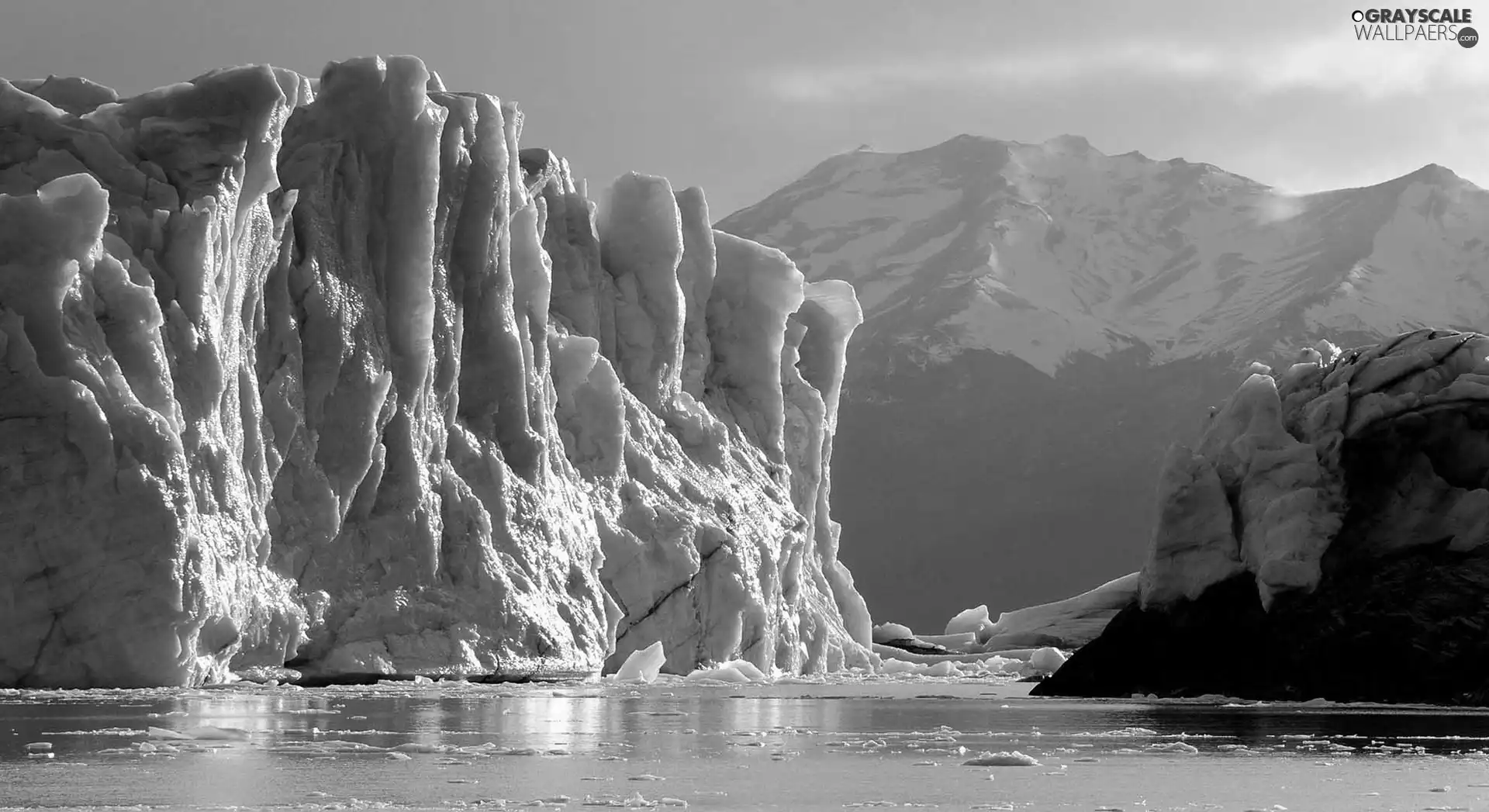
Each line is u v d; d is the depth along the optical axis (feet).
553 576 220.23
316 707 134.31
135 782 77.05
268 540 183.01
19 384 159.12
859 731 112.16
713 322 293.84
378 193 207.21
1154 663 155.74
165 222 174.40
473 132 222.69
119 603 158.61
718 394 291.17
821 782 79.87
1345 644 143.02
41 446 159.12
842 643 309.83
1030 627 379.55
